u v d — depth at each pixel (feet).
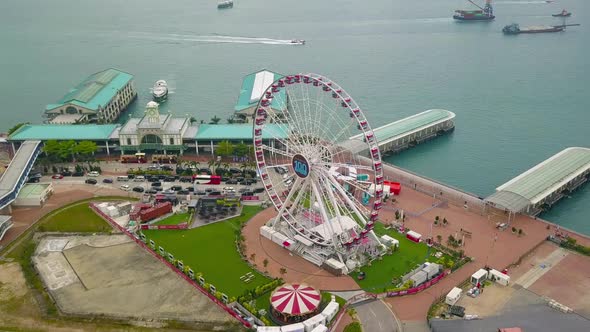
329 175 556.51
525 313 463.01
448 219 626.64
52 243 590.55
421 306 479.00
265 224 618.85
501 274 506.48
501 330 422.82
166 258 552.82
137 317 468.34
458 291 483.92
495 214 635.25
